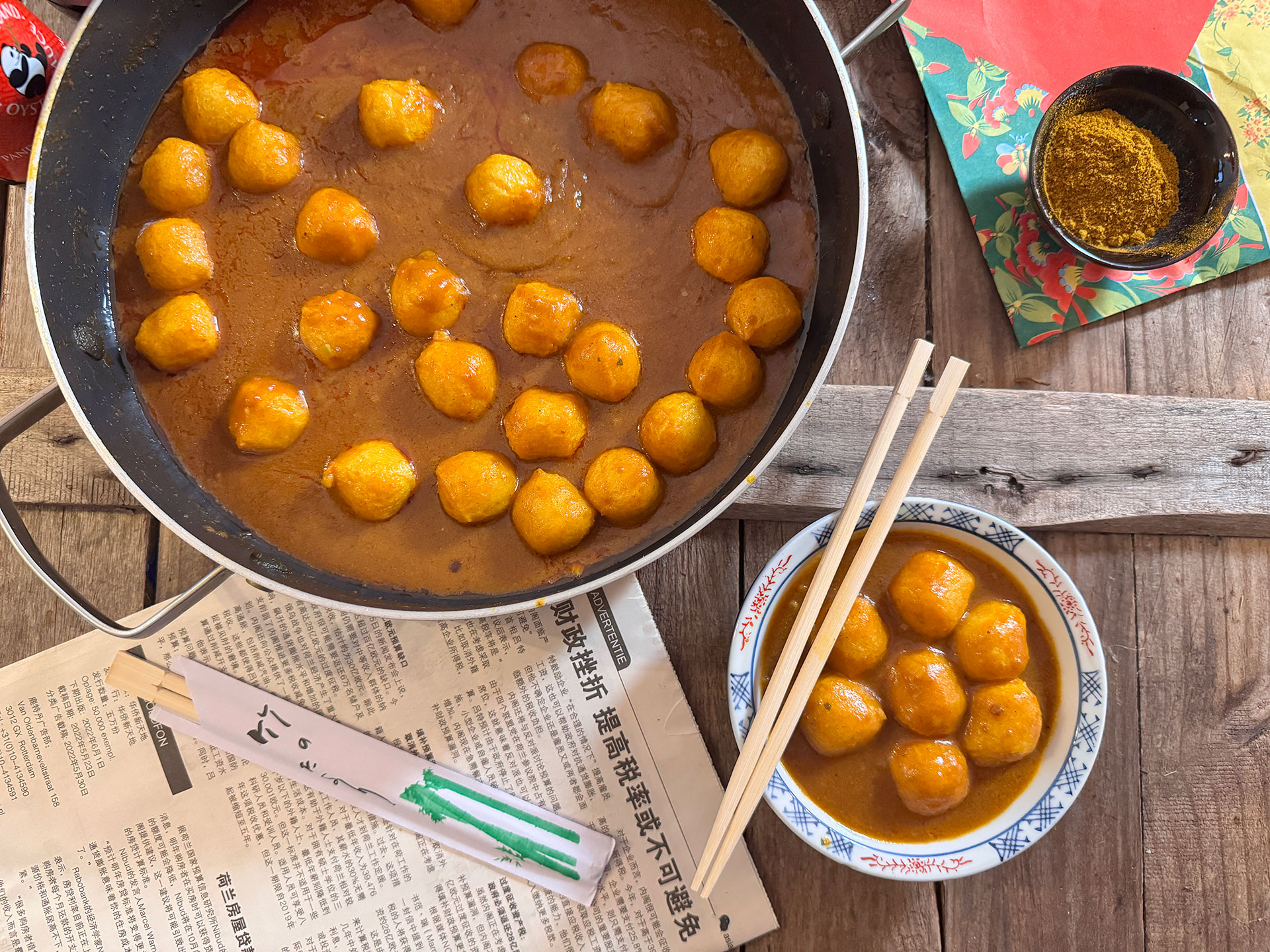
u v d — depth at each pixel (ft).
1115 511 1.29
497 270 1.16
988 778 1.21
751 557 1.33
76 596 1.06
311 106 1.17
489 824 1.30
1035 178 1.26
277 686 1.31
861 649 1.18
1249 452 1.28
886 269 1.35
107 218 1.16
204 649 1.32
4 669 1.31
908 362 1.12
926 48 1.35
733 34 1.19
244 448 1.13
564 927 1.30
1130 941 1.31
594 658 1.31
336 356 1.13
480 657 1.32
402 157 1.16
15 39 1.12
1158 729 1.33
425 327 1.14
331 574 1.14
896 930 1.31
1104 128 1.26
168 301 1.15
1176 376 1.34
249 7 1.18
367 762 1.30
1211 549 1.35
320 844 1.30
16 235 1.34
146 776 1.31
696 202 1.17
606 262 1.17
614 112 1.14
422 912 1.30
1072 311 1.34
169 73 1.18
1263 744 1.33
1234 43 1.34
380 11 1.18
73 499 1.32
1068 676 1.19
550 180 1.17
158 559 1.33
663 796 1.30
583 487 1.15
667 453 1.12
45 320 1.04
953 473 1.29
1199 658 1.34
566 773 1.30
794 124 1.19
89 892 1.30
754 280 1.14
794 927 1.30
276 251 1.16
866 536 1.14
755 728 1.15
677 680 1.31
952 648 1.21
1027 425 1.30
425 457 1.15
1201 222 1.25
